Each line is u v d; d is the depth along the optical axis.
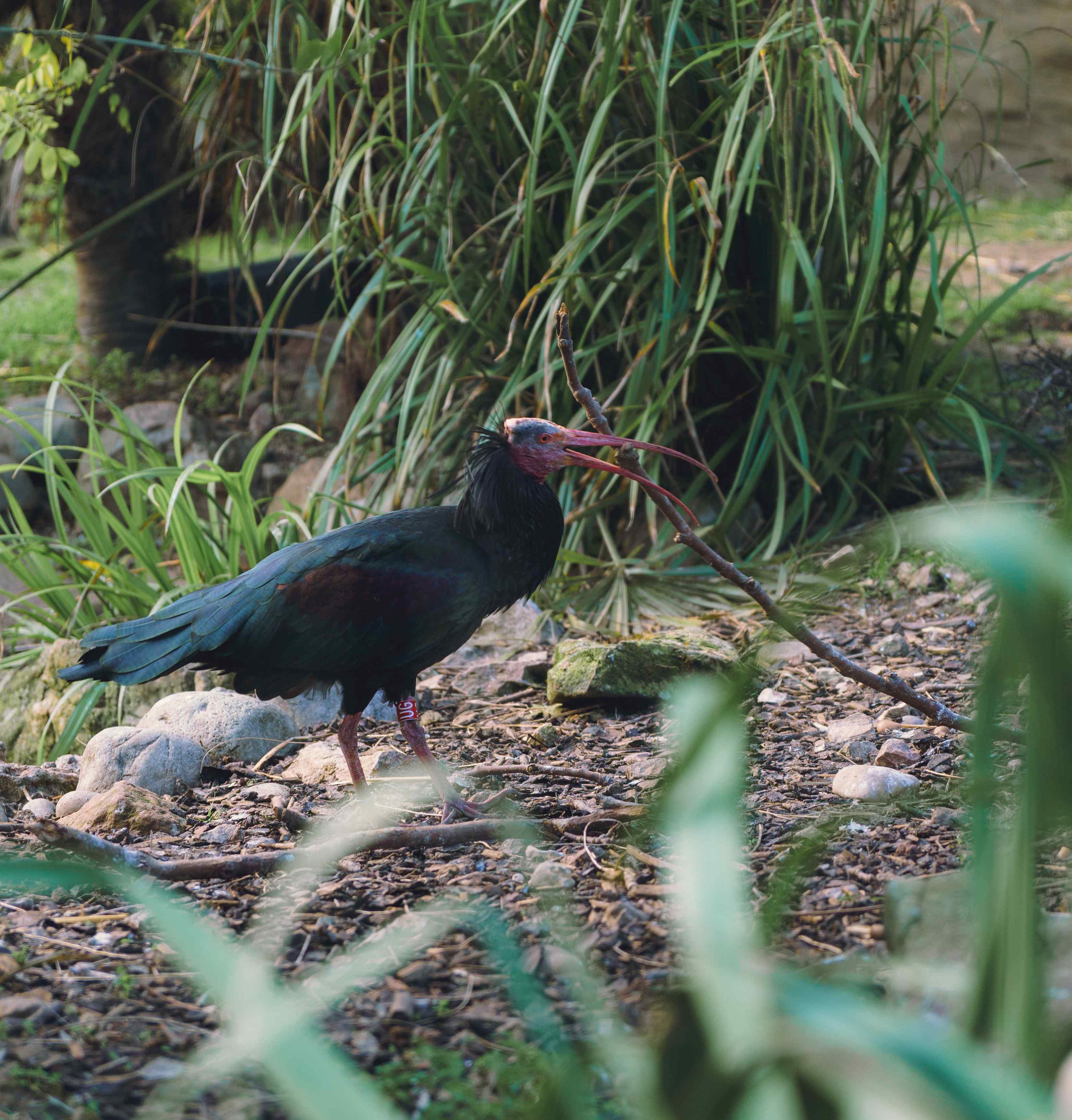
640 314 12.57
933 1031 3.54
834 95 10.55
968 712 8.38
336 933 5.45
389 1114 2.79
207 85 12.04
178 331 20.31
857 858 6.02
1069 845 5.65
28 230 23.33
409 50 10.96
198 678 9.90
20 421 11.59
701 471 12.39
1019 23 25.33
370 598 7.31
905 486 13.23
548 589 11.88
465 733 9.02
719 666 9.30
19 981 5.02
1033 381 14.48
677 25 11.87
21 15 16.47
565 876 5.89
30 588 11.71
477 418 12.72
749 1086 2.53
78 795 7.63
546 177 12.48
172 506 9.83
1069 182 25.48
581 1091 3.33
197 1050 4.46
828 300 12.55
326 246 12.99
